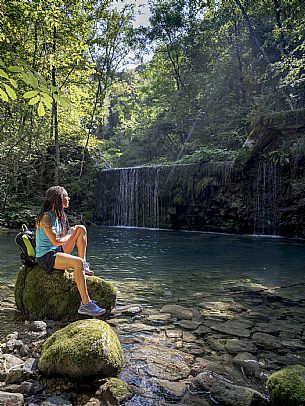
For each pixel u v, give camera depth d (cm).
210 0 1853
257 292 441
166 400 203
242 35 1803
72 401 201
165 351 267
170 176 1411
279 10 1468
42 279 336
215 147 1548
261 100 1483
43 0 974
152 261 671
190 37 2022
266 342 285
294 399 189
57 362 221
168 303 392
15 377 219
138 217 1516
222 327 318
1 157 1391
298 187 1073
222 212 1263
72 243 367
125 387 211
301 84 1370
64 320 331
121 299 404
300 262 667
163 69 2252
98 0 1491
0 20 859
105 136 3066
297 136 1132
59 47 1295
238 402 196
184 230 1373
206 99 1836
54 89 157
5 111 1368
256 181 1187
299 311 367
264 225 1171
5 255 723
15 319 335
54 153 1588
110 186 1622
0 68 150
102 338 233
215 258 710
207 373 231
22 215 1301
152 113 2316
